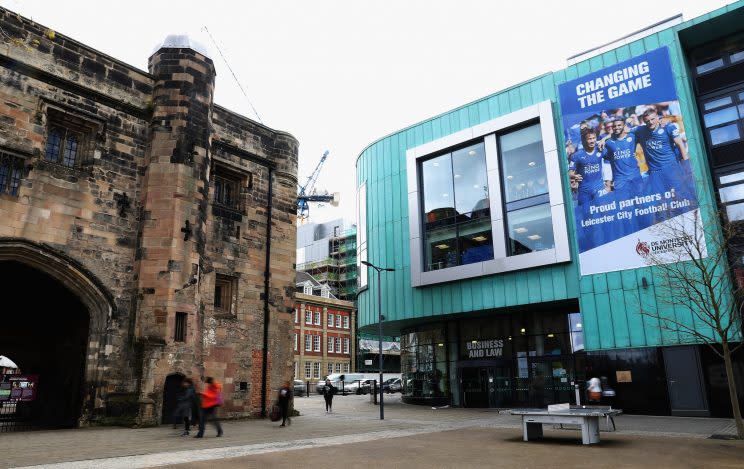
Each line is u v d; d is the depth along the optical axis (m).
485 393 27.67
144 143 18.50
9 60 15.45
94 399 15.88
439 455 10.52
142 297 16.78
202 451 10.96
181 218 17.62
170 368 16.36
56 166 16.16
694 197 20.73
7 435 13.73
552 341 25.89
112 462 9.38
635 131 22.64
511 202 26.36
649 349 21.14
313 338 65.44
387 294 30.41
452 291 27.42
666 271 18.91
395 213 31.17
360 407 29.19
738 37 22.72
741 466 8.91
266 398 20.75
